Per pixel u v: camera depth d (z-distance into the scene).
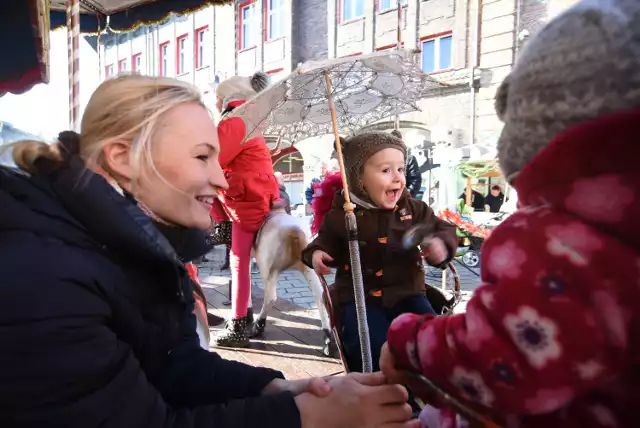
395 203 2.08
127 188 1.01
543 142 0.74
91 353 0.75
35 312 0.70
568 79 0.69
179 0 4.61
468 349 0.74
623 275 0.65
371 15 13.43
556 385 0.67
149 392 0.86
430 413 1.13
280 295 4.85
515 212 0.80
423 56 12.88
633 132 0.64
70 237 0.79
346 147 2.12
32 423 0.71
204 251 1.21
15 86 3.03
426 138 12.51
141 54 18.14
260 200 3.21
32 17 2.82
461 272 6.29
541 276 0.69
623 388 0.69
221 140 2.85
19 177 0.83
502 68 11.62
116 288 0.83
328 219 2.13
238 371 1.20
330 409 0.94
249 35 15.20
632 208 0.65
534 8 11.15
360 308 1.73
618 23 0.66
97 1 4.68
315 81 2.14
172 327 1.00
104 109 0.97
